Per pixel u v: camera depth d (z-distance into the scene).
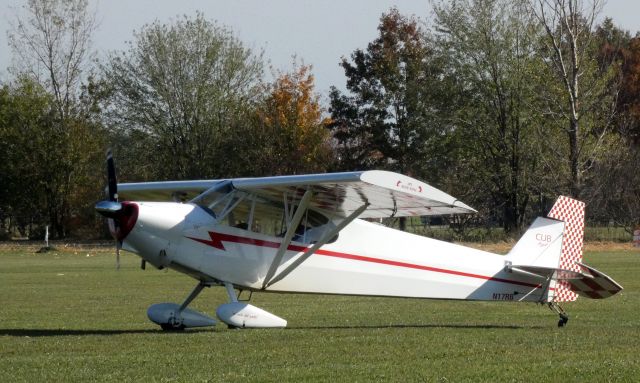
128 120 167.38
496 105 153.75
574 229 47.59
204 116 167.25
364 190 40.03
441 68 157.75
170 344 35.31
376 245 45.03
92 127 169.88
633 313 51.59
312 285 43.88
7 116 165.38
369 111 168.50
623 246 130.62
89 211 169.88
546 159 144.62
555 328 42.91
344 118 173.00
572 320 48.22
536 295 46.75
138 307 55.41
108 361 31.12
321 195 41.91
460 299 46.41
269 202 42.66
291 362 30.92
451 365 30.17
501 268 46.75
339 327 43.84
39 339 37.25
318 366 30.06
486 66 151.75
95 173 171.88
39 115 166.38
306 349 33.84
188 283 75.06
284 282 43.31
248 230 42.22
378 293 45.16
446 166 165.25
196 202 42.12
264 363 30.73
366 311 52.72
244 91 171.38
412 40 168.62
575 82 135.88
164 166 169.25
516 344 35.44
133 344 35.38
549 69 150.50
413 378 27.81
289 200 42.84
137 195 48.66
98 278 80.50
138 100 166.75
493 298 46.69
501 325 44.97
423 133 162.62
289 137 168.62
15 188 167.38
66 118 167.25
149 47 166.12
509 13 150.75
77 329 43.56
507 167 149.75
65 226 171.38
